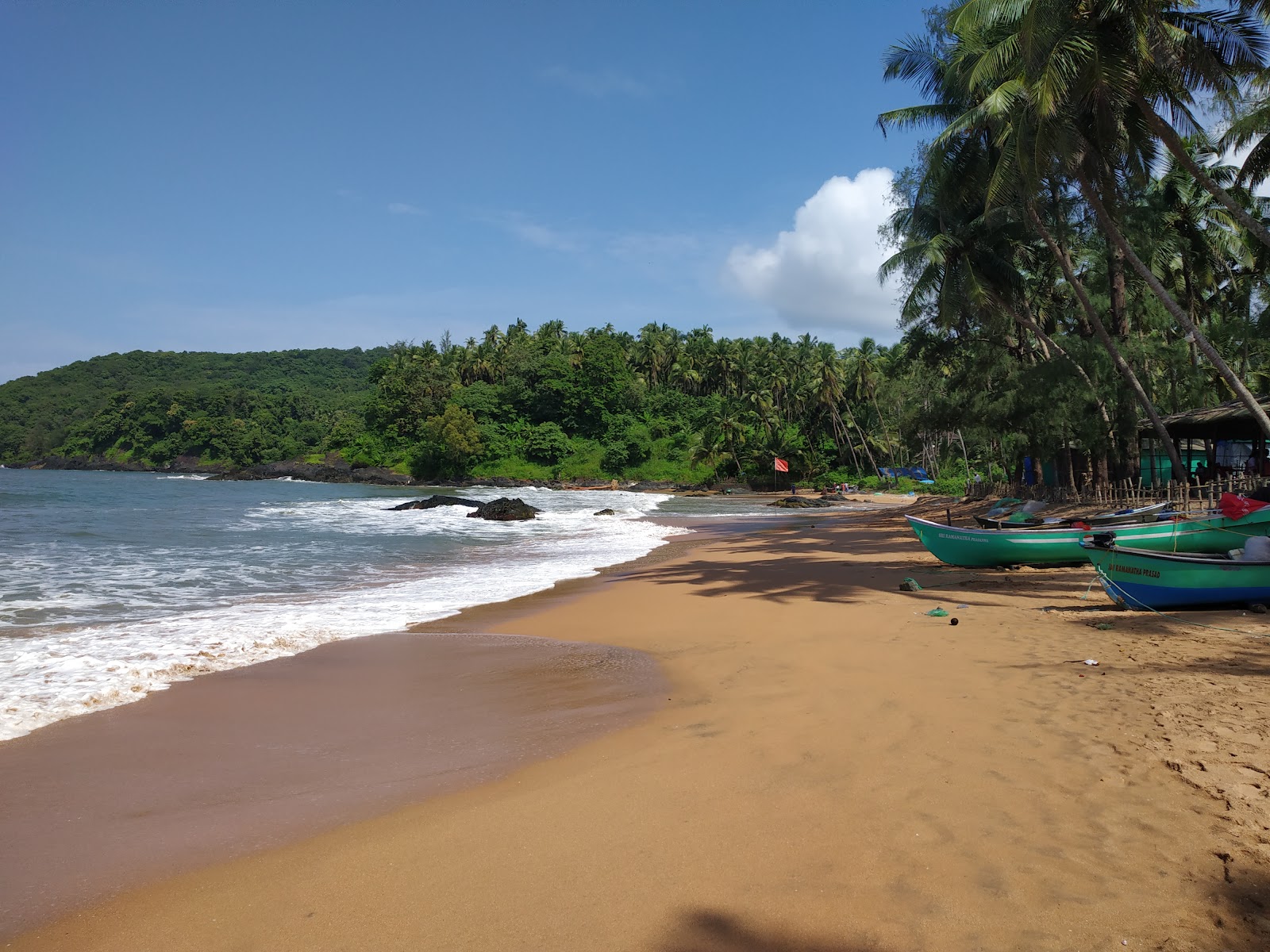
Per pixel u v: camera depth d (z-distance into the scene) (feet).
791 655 28.89
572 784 17.34
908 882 12.61
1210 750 17.12
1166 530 41.34
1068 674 24.06
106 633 34.27
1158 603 33.37
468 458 297.33
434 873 13.52
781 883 12.76
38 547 68.90
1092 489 87.40
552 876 13.29
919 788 16.14
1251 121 62.90
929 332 97.55
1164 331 87.30
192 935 11.89
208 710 23.58
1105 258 79.20
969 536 50.19
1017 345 96.94
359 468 311.06
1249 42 49.42
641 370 356.38
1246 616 31.42
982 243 76.54
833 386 261.65
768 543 78.33
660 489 268.00
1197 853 13.02
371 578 54.34
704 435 278.67
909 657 27.45
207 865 14.06
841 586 45.37
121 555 64.80
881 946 11.05
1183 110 54.75
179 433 378.32
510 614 40.32
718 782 16.99
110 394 438.40
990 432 98.02
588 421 319.27
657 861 13.66
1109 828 14.03
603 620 38.50
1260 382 117.50
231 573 55.93
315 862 14.08
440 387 327.88
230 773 18.56
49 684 25.98
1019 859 13.15
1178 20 51.60
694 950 11.07
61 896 13.06
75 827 15.64
